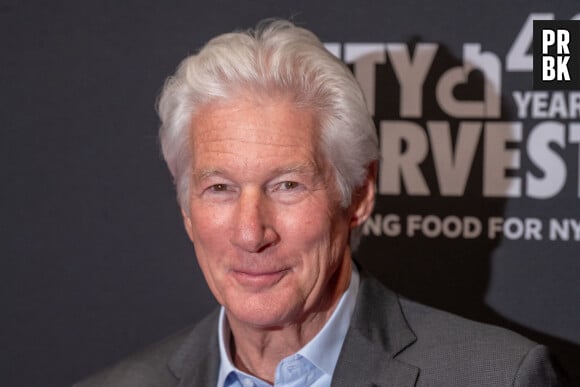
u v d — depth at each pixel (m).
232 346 1.87
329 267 1.68
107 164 2.72
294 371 1.74
